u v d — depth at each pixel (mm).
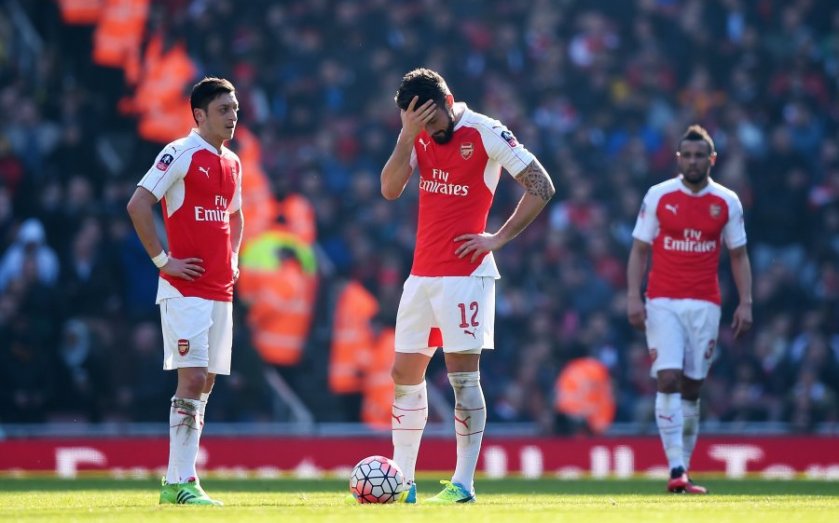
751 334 56625
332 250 57781
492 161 23297
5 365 50125
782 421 53094
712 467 45156
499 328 56188
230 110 23891
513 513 19594
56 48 63781
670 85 66938
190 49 63344
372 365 54500
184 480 23047
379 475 22750
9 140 58062
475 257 23109
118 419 51062
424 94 22516
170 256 23516
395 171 22953
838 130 66312
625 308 57062
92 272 53375
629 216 60625
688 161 30422
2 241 55156
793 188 61469
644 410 53312
